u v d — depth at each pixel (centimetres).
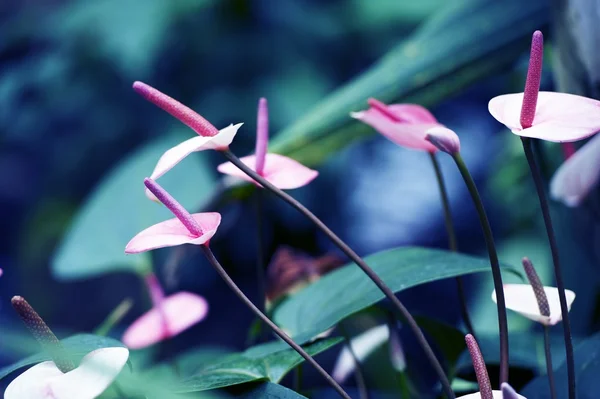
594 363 113
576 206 135
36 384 99
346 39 363
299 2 369
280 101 334
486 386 101
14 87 373
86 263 139
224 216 162
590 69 126
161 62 355
